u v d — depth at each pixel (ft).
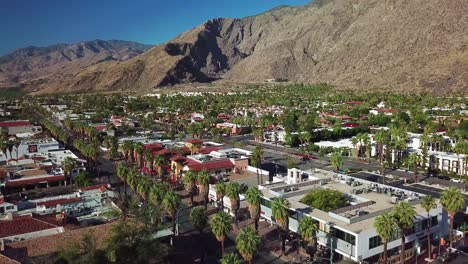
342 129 595.88
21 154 486.79
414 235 240.53
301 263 230.27
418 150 451.94
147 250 197.57
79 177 382.63
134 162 452.76
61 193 362.94
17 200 330.54
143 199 319.27
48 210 282.97
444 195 236.84
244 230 210.59
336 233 232.53
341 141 547.90
